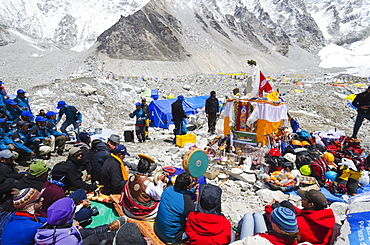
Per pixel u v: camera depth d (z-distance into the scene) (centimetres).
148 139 1189
